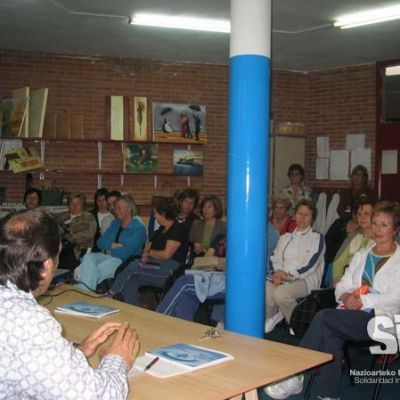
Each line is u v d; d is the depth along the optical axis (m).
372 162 7.80
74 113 7.53
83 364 1.43
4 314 1.38
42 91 7.13
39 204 6.68
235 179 3.41
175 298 4.11
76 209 6.13
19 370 1.35
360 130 7.90
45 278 1.54
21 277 1.47
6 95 7.35
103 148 7.64
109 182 7.68
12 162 6.99
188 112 7.82
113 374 1.53
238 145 3.40
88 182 7.60
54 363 1.36
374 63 7.75
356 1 5.21
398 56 7.41
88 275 4.86
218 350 2.07
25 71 7.37
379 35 6.36
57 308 2.67
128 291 4.66
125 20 5.94
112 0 5.28
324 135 8.23
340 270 4.27
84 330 2.32
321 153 8.24
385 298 3.31
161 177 7.86
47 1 5.34
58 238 1.57
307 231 4.59
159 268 4.64
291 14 5.62
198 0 5.25
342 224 5.20
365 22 5.79
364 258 3.54
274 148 7.88
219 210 5.29
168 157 7.84
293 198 7.23
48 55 7.44
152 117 7.71
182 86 7.88
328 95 8.20
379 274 3.42
